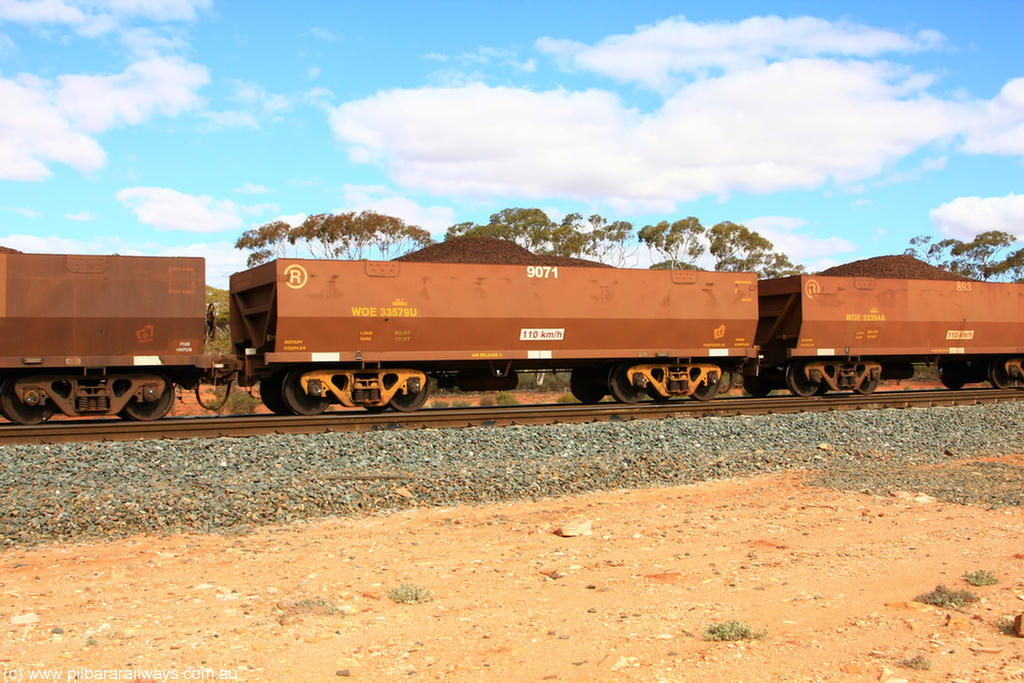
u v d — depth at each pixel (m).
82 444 12.09
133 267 15.02
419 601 6.26
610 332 18.84
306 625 5.71
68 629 5.59
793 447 13.77
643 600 6.28
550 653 5.20
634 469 11.80
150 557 7.49
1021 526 8.70
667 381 19.92
